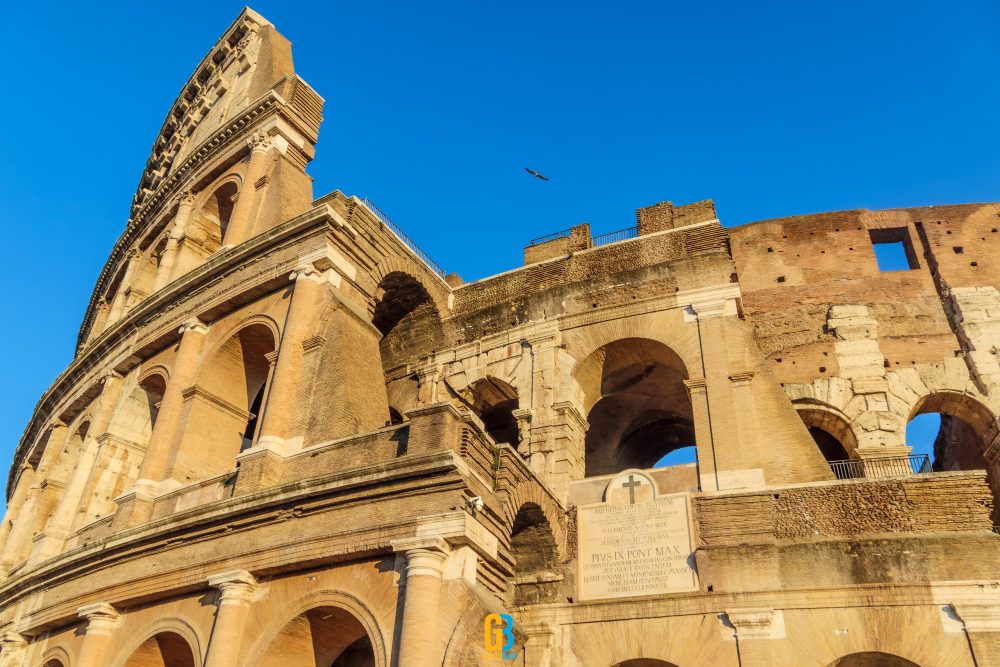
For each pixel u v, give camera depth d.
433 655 19.34
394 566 21.47
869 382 30.97
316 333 28.64
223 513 24.86
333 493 23.22
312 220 30.89
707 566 24.92
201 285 34.78
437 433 22.31
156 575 26.17
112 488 34.28
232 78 50.56
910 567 23.19
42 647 30.45
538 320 33.47
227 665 22.59
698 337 29.92
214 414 32.16
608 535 26.94
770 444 26.89
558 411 30.47
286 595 23.11
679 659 23.89
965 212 34.69
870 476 28.06
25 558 37.50
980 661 21.42
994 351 30.69
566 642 25.38
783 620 23.44
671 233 33.44
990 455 30.02
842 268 34.25
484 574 21.69
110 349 39.16
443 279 37.78
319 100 42.28
